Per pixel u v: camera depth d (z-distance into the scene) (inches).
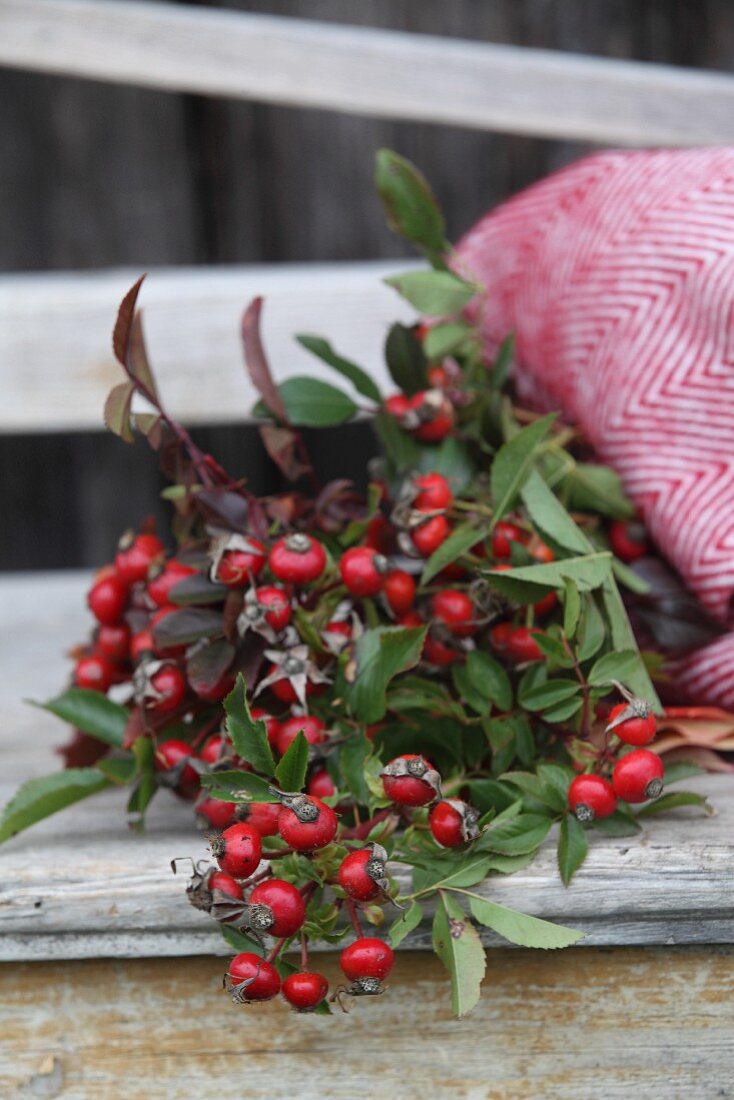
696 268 36.5
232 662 34.2
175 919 33.8
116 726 35.6
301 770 31.9
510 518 36.0
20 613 51.1
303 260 66.3
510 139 64.3
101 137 64.7
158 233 65.9
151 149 65.0
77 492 70.4
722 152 37.9
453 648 34.7
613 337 37.4
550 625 35.0
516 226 39.8
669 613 36.9
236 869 31.5
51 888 33.9
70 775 34.9
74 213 65.4
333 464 69.9
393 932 32.3
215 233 66.1
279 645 33.8
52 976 34.3
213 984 34.2
